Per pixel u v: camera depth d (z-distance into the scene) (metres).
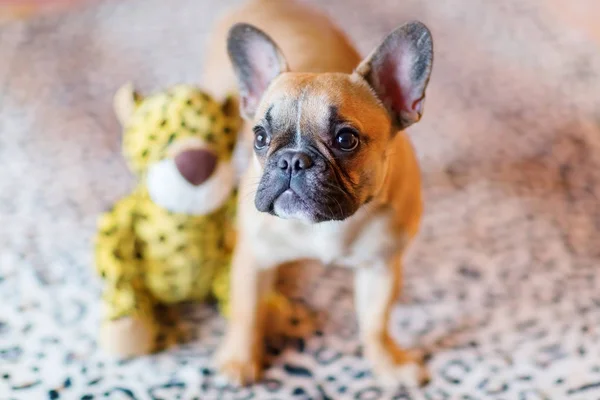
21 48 1.32
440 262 0.86
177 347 0.76
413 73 0.66
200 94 0.75
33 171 0.97
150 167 0.73
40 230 0.88
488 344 0.77
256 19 0.88
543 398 0.71
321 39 0.83
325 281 0.85
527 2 1.55
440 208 0.93
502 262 0.86
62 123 1.07
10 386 0.71
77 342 0.75
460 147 1.04
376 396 0.72
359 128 0.64
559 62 1.29
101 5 1.56
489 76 1.24
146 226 0.75
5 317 0.77
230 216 0.78
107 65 1.26
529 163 1.01
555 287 0.83
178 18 1.48
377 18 1.45
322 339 0.78
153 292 0.78
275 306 0.79
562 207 0.94
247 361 0.73
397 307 0.81
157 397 0.71
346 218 0.65
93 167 0.98
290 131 0.64
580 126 1.08
